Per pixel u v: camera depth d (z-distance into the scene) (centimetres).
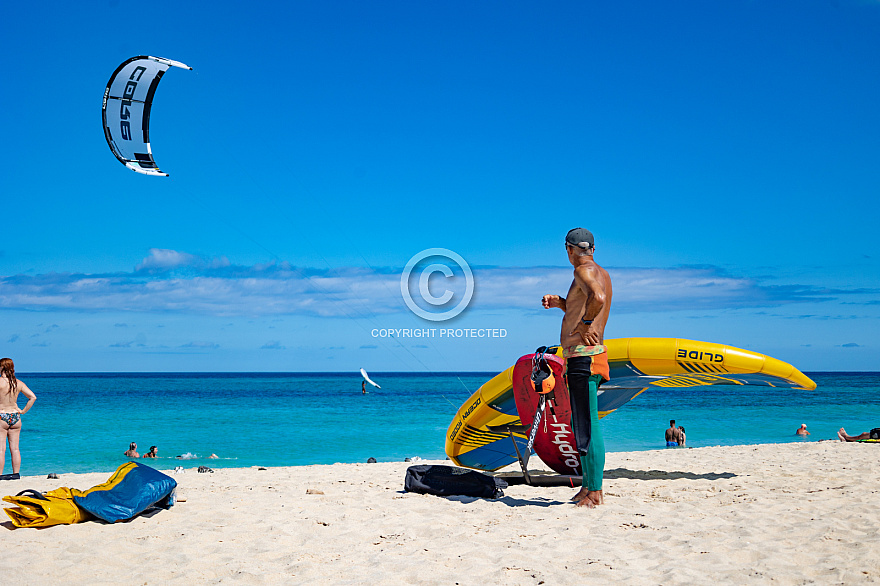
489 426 704
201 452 1836
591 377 529
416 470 612
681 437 1705
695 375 629
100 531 441
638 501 558
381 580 344
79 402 4456
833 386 7500
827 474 709
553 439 601
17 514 449
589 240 528
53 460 1625
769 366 607
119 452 1791
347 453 1808
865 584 320
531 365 580
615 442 1858
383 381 11562
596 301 506
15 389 773
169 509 517
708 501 553
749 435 2112
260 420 3041
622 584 329
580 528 452
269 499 569
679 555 382
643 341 627
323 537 435
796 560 365
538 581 338
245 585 338
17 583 338
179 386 8206
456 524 469
